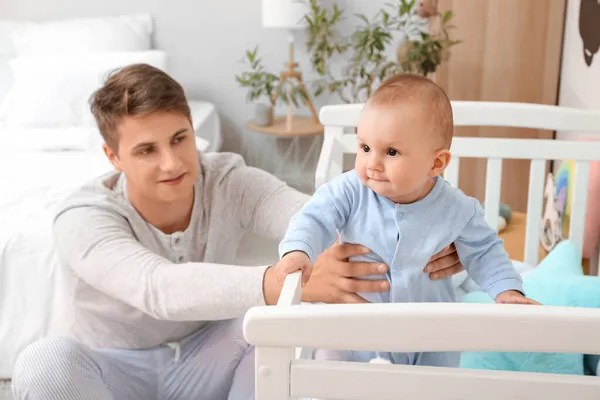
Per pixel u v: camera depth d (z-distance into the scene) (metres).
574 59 2.38
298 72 3.18
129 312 1.21
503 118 1.46
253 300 1.00
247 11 3.32
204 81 3.44
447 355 1.02
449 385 0.68
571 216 1.50
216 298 1.01
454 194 1.00
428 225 0.97
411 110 0.88
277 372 0.69
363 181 0.94
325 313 0.66
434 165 0.93
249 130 3.12
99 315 1.23
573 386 0.66
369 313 0.66
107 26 3.10
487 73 2.66
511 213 2.11
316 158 3.36
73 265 1.12
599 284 1.22
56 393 1.06
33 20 3.33
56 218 1.18
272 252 2.32
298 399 0.81
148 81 1.10
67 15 3.34
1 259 1.63
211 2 3.32
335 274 1.01
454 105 1.46
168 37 3.37
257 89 3.29
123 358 1.24
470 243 1.01
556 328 0.64
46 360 1.07
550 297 1.23
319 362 0.70
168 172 1.12
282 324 0.67
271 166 3.42
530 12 2.57
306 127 3.09
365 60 3.17
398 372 0.68
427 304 0.66
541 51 2.60
